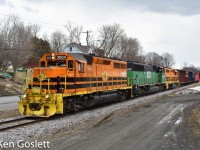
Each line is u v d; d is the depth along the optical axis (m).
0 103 29.58
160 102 28.20
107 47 93.38
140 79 36.66
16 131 14.69
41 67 20.39
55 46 106.00
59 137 13.11
